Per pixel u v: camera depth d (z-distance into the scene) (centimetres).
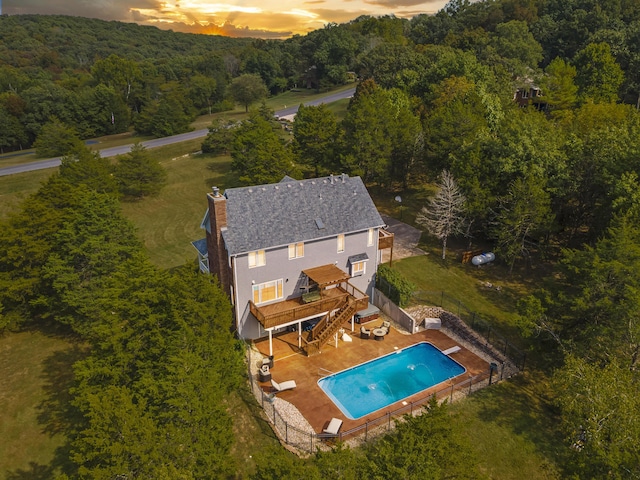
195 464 1880
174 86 12700
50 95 10950
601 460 1758
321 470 1572
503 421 2622
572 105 7394
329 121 6412
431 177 5691
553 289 3147
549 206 3984
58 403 2944
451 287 4006
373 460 1641
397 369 3148
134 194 6512
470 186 4278
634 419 1811
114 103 11406
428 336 3506
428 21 14862
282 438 2511
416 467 1523
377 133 5666
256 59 15000
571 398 2088
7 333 3719
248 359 3136
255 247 3181
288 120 9862
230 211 3266
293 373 3100
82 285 3359
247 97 12169
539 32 10244
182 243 5141
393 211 5634
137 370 2427
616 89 7712
